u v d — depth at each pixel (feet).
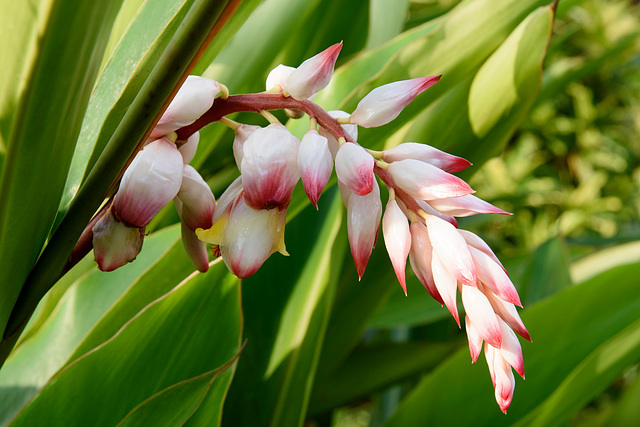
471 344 1.73
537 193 8.68
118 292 2.50
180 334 2.06
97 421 2.00
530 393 2.70
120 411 2.02
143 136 1.68
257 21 3.25
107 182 1.70
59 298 2.69
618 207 8.98
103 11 1.57
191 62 1.64
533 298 3.89
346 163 1.70
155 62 1.90
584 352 2.69
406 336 5.09
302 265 2.75
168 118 1.72
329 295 2.42
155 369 2.06
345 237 2.72
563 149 9.41
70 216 1.72
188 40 1.62
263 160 1.70
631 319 2.66
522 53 2.49
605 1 9.77
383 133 2.47
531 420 2.63
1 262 1.70
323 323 2.44
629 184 9.58
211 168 3.44
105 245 1.75
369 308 3.24
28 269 1.73
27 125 1.61
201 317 2.07
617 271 2.60
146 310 2.02
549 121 9.34
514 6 2.39
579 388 2.65
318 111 1.75
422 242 1.73
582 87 9.46
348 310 3.24
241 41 3.22
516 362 1.71
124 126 1.67
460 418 2.72
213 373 1.97
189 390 1.97
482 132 2.73
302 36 3.90
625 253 4.62
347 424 7.28
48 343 2.39
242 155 1.78
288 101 1.75
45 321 2.49
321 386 3.74
